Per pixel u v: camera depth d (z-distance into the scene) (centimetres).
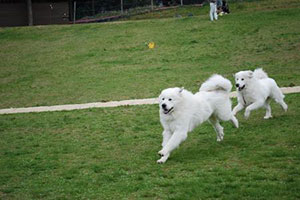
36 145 1109
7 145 1139
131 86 1934
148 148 1010
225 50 2448
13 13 4366
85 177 831
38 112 1580
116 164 898
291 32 2619
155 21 3394
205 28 2978
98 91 1905
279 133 1020
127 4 4391
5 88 2156
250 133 1050
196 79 1942
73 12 4431
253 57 2239
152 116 1348
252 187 713
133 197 717
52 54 2823
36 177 856
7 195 769
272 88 1175
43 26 3672
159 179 781
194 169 821
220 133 1007
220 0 3416
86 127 1277
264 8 3494
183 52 2516
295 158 834
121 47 2789
